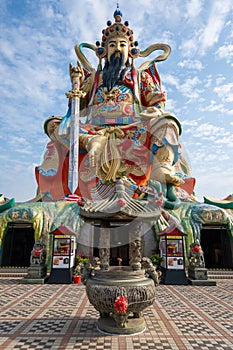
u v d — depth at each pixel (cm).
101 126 1958
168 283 1270
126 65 2412
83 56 2556
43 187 1795
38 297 974
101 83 2322
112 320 627
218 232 1823
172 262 1308
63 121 1861
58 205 1714
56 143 1883
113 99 2158
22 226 1716
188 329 631
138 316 653
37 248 1360
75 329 623
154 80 2462
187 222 1642
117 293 571
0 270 1537
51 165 1836
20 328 632
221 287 1208
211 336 587
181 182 1762
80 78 2069
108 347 524
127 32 2408
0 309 805
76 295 1009
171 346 531
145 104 2345
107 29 2428
